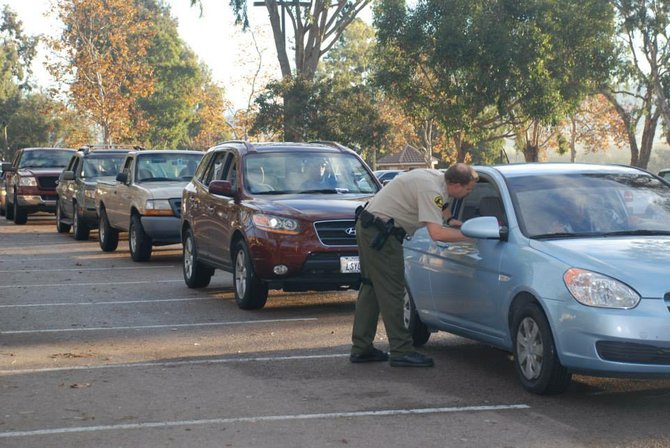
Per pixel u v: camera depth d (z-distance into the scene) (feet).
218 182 52.80
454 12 201.57
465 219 36.86
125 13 293.02
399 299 36.42
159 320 48.70
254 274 50.39
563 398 31.04
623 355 28.53
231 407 30.07
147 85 298.15
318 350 40.24
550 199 34.37
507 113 219.41
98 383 33.86
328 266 48.65
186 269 61.87
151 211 76.23
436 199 35.04
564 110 209.56
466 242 35.70
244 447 25.57
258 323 47.44
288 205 49.90
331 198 52.01
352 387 32.94
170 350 40.52
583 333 29.12
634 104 256.93
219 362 37.73
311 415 28.91
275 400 30.96
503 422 28.02
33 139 490.49
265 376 34.96
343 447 25.52
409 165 400.06
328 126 198.80
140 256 78.07
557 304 29.99
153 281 65.41
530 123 244.01
